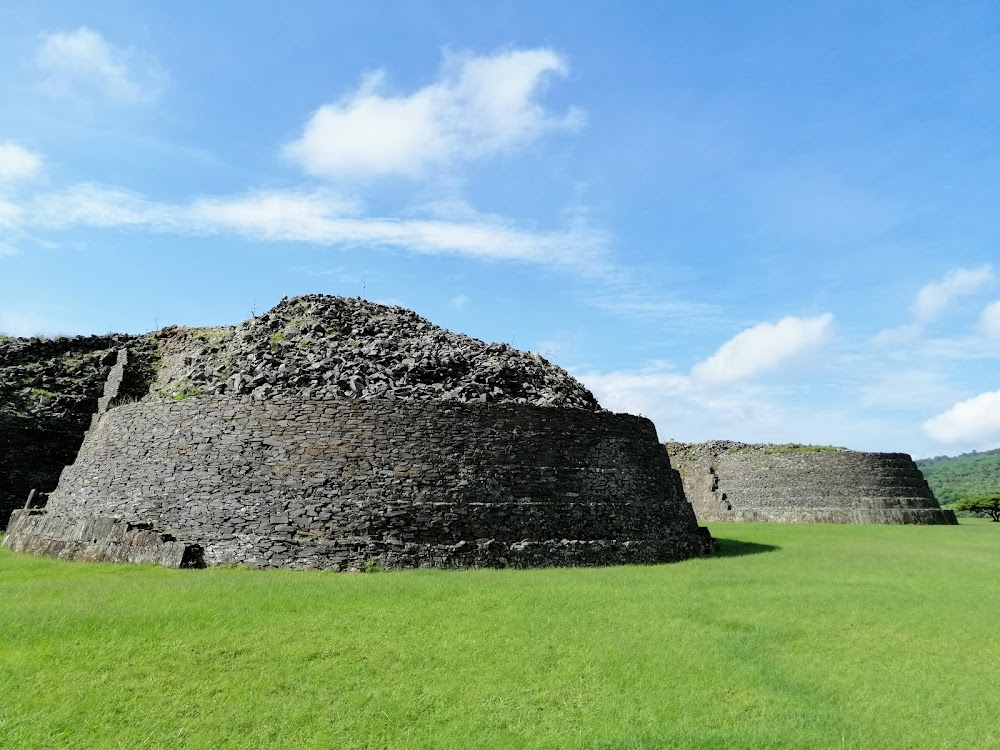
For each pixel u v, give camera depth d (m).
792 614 15.91
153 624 13.31
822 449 64.88
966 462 193.25
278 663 11.70
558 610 15.12
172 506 22.33
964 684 11.62
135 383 36.81
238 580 17.45
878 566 25.00
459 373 27.97
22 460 34.44
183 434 23.42
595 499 24.80
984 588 20.30
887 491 56.56
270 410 22.80
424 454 22.45
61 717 9.69
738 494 60.47
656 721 9.88
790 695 10.91
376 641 12.82
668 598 16.86
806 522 54.62
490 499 22.61
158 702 10.27
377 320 32.06
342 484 21.62
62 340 40.84
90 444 26.83
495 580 18.19
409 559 20.56
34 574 19.05
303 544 20.53
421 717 9.95
